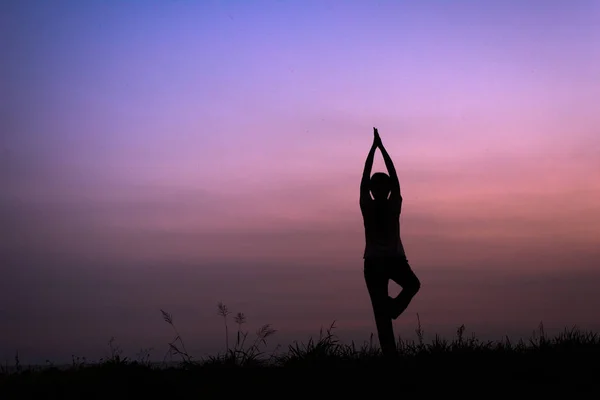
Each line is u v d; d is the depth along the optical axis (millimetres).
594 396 7453
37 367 9266
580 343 9406
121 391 7789
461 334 9641
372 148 9359
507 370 8242
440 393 7582
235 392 7875
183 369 9031
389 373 8070
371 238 8883
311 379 8016
